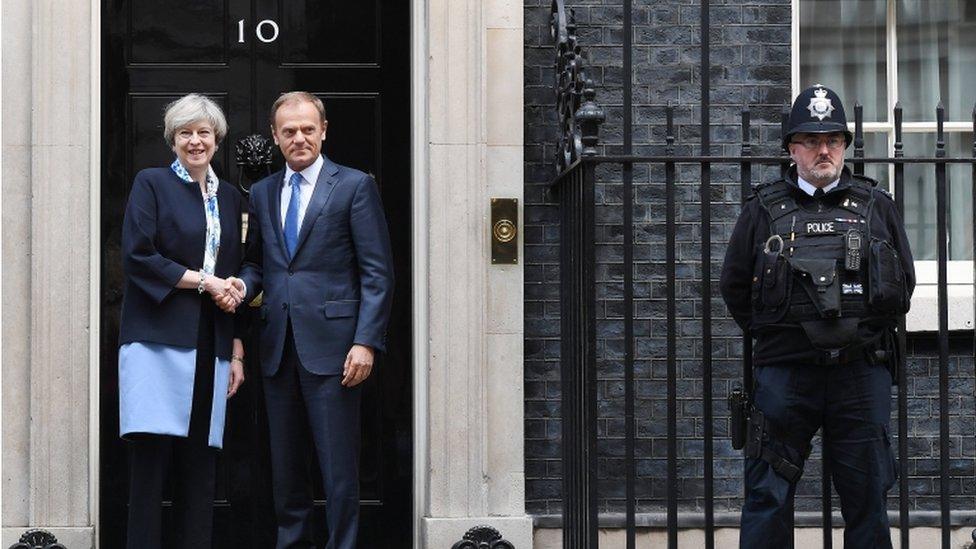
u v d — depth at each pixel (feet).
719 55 19.48
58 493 18.26
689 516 19.15
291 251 16.72
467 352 18.74
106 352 19.04
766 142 19.49
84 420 18.31
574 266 16.85
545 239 19.13
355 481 16.61
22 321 18.29
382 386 19.54
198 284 16.16
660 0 19.42
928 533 19.27
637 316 19.27
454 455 18.75
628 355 15.72
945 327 15.90
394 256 19.60
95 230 18.53
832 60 20.62
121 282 19.10
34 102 18.22
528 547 18.71
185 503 16.49
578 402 16.57
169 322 16.14
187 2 19.39
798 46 20.02
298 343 16.48
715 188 19.45
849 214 14.80
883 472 14.94
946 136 20.61
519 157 18.84
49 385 18.26
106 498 19.01
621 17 19.38
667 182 15.70
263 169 19.47
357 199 16.69
